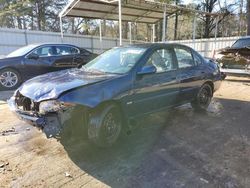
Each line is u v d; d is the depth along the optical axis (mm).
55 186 2641
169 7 12562
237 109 5680
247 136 4035
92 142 3398
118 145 3658
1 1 27938
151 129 4352
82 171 2943
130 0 10742
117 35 32688
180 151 3475
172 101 4543
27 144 3676
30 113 3172
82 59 9102
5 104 6090
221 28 29172
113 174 2879
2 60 7715
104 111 3365
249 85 8836
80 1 10523
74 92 3068
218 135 4082
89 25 32125
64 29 34219
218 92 7652
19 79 7980
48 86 3270
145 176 2834
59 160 3197
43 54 8305
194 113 5352
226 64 9305
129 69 3766
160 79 4148
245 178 2791
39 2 30406
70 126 3066
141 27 34156
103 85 3350
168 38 33031
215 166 3057
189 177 2811
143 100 3883
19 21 30281
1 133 4109
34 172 2906
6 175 2834
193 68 5016
